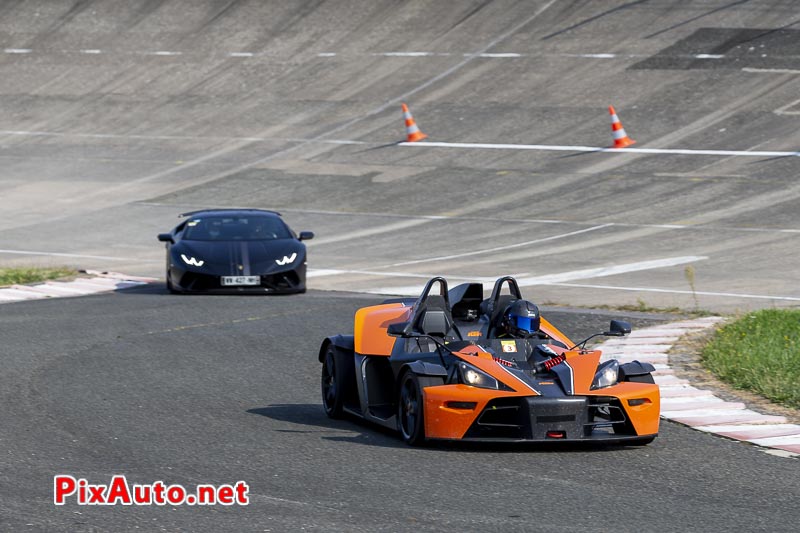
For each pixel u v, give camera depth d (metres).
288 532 24.08
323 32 180.62
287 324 58.78
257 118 153.00
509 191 113.88
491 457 32.19
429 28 176.00
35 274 81.00
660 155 121.00
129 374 45.44
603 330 55.72
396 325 37.72
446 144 133.25
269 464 30.94
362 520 25.08
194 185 126.88
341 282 78.31
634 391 33.44
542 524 24.88
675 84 141.75
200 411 38.75
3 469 29.77
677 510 26.27
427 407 33.03
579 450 33.31
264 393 42.47
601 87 144.88
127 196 123.69
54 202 122.56
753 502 27.14
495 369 33.81
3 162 143.75
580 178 116.00
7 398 40.22
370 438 35.06
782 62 143.88
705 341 51.75
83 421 36.56
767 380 41.72
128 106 164.25
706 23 160.75
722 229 94.12
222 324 58.84
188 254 72.50
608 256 86.25
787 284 73.44
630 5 171.38
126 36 190.62
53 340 53.53
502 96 147.62
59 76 179.00
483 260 86.69
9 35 196.62
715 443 34.09
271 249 73.12
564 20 170.50
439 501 26.92
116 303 67.38
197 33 187.50
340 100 155.62
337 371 38.34
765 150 118.88
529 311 36.88
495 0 182.00
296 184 123.56
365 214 109.31
